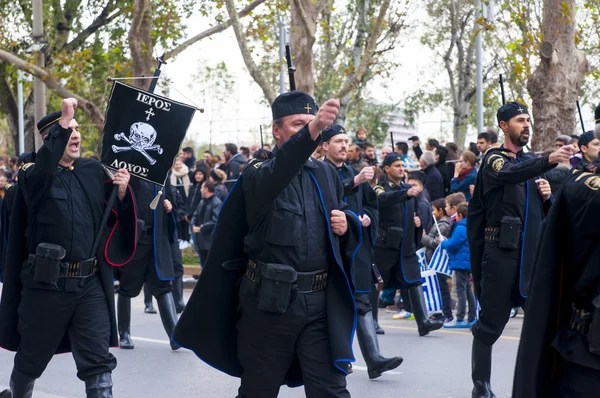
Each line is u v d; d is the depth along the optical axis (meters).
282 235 3.98
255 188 3.92
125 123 5.74
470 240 5.83
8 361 8.05
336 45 25.58
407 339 9.00
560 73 14.27
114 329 5.17
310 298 4.02
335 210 4.11
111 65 21.75
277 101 4.14
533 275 3.81
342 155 6.99
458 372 7.28
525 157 5.77
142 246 8.23
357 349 8.47
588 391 3.59
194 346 4.36
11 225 5.13
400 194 8.38
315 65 25.12
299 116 4.09
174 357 8.16
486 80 27.58
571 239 3.71
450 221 10.71
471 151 12.12
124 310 8.57
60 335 5.05
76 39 22.75
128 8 20.27
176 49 17.16
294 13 15.30
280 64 17.34
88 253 5.04
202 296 4.29
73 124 5.09
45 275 4.92
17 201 5.11
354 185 6.66
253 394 4.11
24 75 17.19
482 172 5.70
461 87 28.75
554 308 3.77
